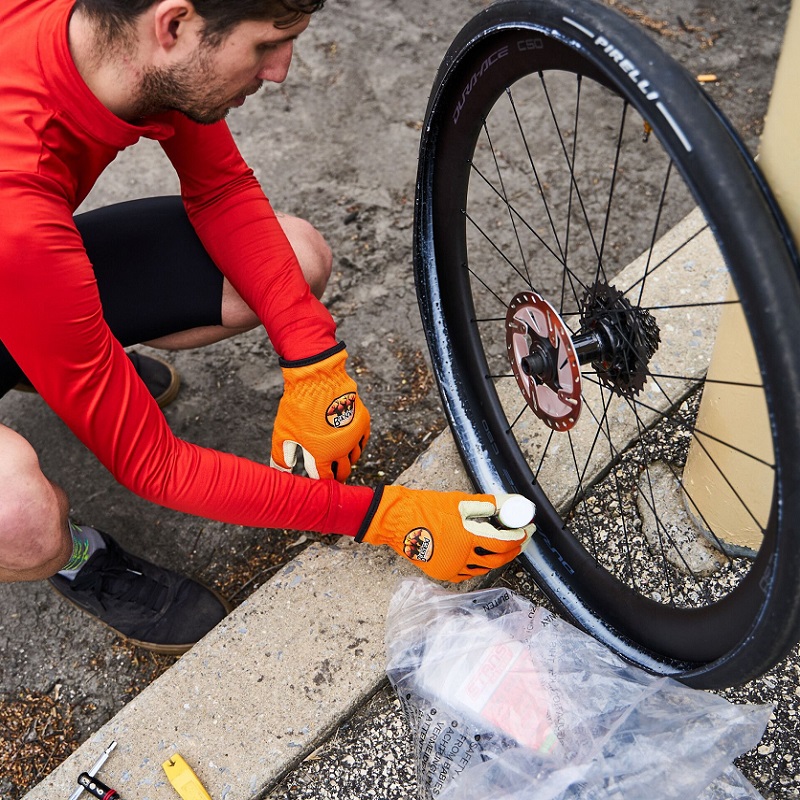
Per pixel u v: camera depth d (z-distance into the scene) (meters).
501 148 2.34
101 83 1.04
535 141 2.34
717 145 0.84
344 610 1.53
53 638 1.71
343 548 1.60
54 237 1.04
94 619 1.72
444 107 1.33
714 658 1.20
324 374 1.38
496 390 1.78
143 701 1.48
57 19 1.03
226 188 1.43
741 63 2.44
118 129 1.09
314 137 2.44
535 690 1.35
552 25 0.98
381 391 1.97
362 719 1.46
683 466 1.66
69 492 1.90
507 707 1.34
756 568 1.05
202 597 1.65
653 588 1.55
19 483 1.27
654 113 0.88
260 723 1.44
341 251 2.21
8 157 1.02
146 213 1.52
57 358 1.08
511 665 1.38
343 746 1.43
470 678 1.37
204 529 1.83
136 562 1.67
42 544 1.33
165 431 1.21
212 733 1.44
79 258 1.07
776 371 0.86
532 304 1.26
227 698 1.47
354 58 2.60
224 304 1.55
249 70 1.03
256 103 2.54
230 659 1.50
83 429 1.15
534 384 1.37
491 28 1.10
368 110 2.48
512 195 2.24
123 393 1.13
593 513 1.64
